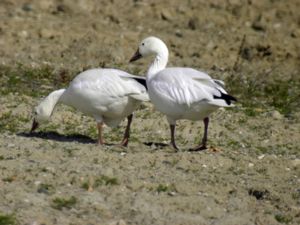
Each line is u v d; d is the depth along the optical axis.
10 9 25.80
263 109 17.95
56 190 11.80
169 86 13.77
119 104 14.14
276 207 11.95
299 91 19.89
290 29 25.09
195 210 11.61
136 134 15.51
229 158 13.86
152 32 24.30
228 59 22.50
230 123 16.56
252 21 25.70
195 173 12.97
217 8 26.50
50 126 15.58
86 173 12.34
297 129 16.50
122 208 11.49
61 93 14.66
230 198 12.10
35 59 21.11
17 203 11.34
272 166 13.66
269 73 21.02
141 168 12.91
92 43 22.52
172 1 26.89
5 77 19.11
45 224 10.84
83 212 11.30
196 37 24.14
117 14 25.69
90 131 15.48
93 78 14.12
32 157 13.09
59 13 25.70
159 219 11.28
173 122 14.15
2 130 15.12
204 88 13.57
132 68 20.88
